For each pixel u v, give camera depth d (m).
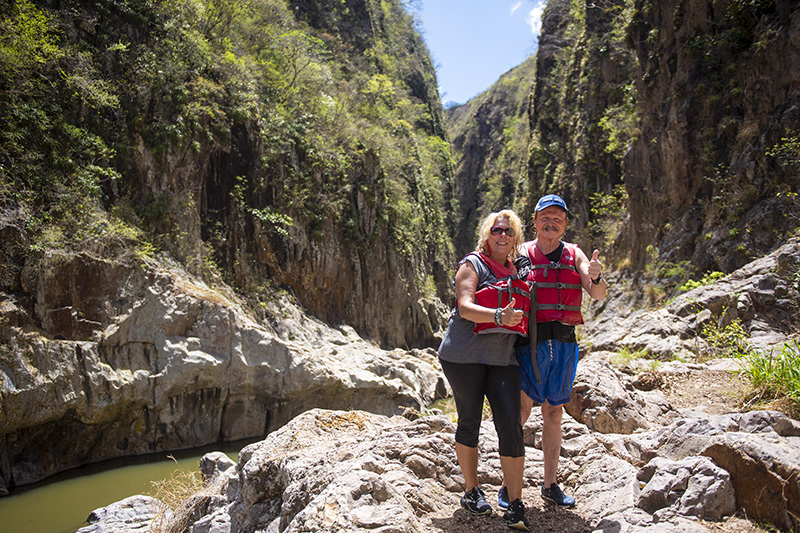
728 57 14.45
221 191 16.36
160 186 14.32
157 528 5.60
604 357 9.18
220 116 16.14
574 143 27.47
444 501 3.40
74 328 10.51
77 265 10.78
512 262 3.51
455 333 3.22
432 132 51.84
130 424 11.05
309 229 18.97
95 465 10.45
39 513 8.07
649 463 3.29
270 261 17.34
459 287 3.23
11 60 11.53
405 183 28.53
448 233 47.94
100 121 13.55
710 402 5.98
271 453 4.44
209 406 12.01
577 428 4.28
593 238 23.52
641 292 16.05
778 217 12.22
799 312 8.84
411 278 24.83
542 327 3.49
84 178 12.20
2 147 11.19
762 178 12.97
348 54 35.38
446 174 50.59
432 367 18.30
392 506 2.79
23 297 10.05
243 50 19.84
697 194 15.12
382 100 33.97
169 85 15.11
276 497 4.14
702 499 2.79
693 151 15.12
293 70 21.94
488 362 3.12
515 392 3.12
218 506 5.07
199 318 11.98
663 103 16.55
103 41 14.28
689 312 10.07
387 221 23.45
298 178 18.78
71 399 9.83
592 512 3.26
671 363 7.77
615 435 4.36
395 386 14.20
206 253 15.12
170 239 14.14
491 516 3.20
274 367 12.41
